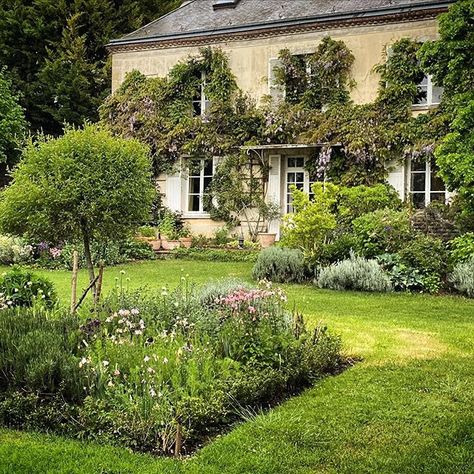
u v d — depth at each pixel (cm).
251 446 411
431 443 418
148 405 430
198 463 386
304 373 551
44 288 836
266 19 1959
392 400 502
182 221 2009
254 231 1906
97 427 423
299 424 446
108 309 653
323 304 1023
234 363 517
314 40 1856
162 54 2059
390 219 1341
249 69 1942
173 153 2008
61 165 747
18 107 2239
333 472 376
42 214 737
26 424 439
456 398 507
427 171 1722
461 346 698
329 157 1775
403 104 1728
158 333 584
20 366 469
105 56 2716
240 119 1917
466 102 1267
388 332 775
